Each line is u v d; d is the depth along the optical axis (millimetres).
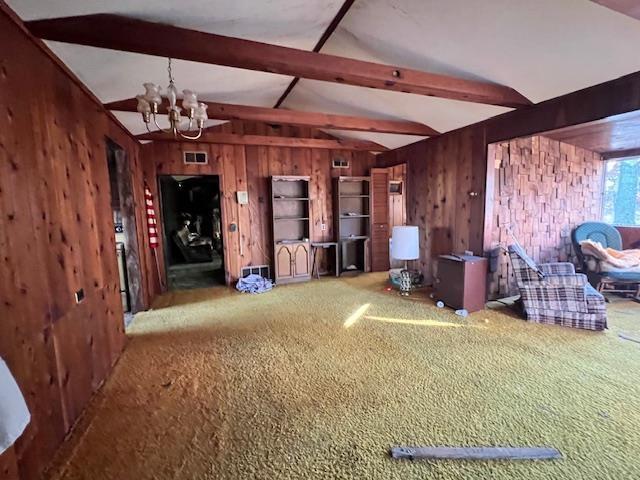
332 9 2721
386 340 3082
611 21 2051
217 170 5469
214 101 4195
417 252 4656
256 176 5734
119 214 4137
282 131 5852
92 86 2652
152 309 4277
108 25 1914
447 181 4688
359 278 5918
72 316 2064
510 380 2338
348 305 4242
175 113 2652
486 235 4129
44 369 1699
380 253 6398
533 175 4547
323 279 5910
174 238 8094
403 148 5629
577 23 2150
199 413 2055
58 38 1867
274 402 2145
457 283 3885
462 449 1679
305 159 6051
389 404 2090
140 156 4844
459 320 3586
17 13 1636
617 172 5438
